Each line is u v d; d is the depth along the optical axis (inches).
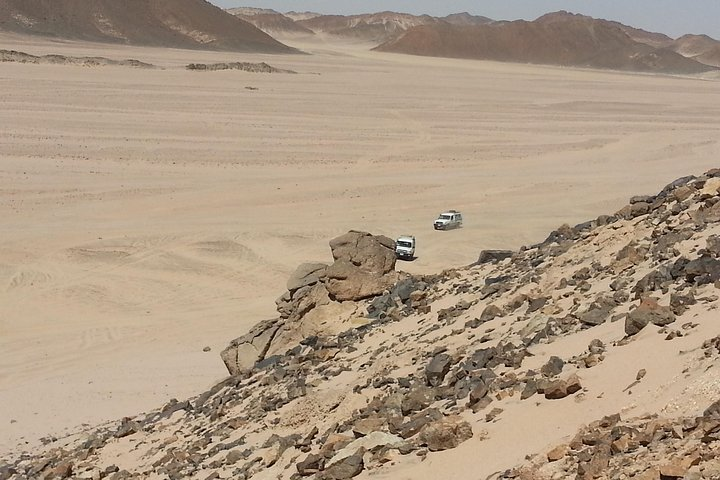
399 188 2701.8
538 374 518.3
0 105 4003.4
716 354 420.5
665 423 380.2
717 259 566.3
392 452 500.4
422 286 925.8
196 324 1514.5
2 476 824.9
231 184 2699.3
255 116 4227.4
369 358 762.2
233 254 1963.6
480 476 421.4
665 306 523.5
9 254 1920.5
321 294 981.8
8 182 2578.7
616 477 357.7
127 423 906.7
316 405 674.8
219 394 890.1
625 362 472.7
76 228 2144.4
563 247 823.7
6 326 1524.4
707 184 737.6
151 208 2378.2
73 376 1237.1
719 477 323.6
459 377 578.6
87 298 1675.7
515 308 708.0
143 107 4301.2
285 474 554.3
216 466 638.5
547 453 406.6
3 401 1135.0
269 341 974.4
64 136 3376.0
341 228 2193.7
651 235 712.4
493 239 2089.1
